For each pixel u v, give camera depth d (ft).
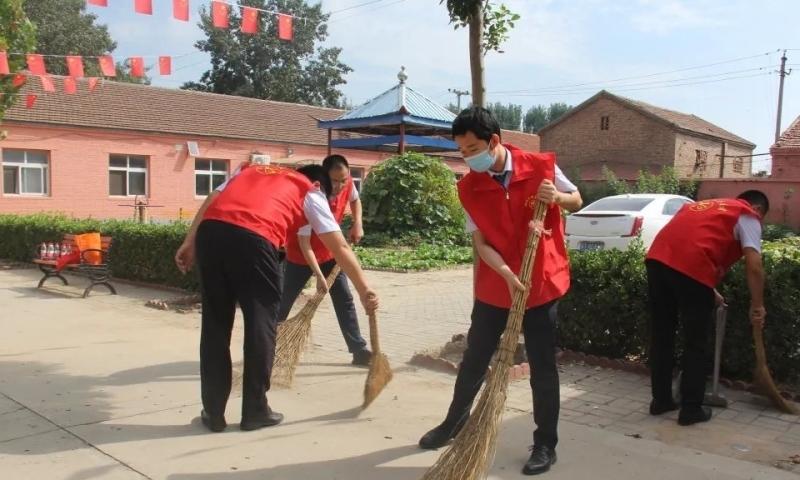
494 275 11.89
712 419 14.38
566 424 14.02
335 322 25.12
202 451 12.36
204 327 13.35
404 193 58.39
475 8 18.67
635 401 15.70
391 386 16.76
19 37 37.06
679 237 14.17
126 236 35.24
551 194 11.09
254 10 27.09
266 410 13.66
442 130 71.20
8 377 16.97
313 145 93.20
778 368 16.25
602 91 123.75
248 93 143.43
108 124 76.69
